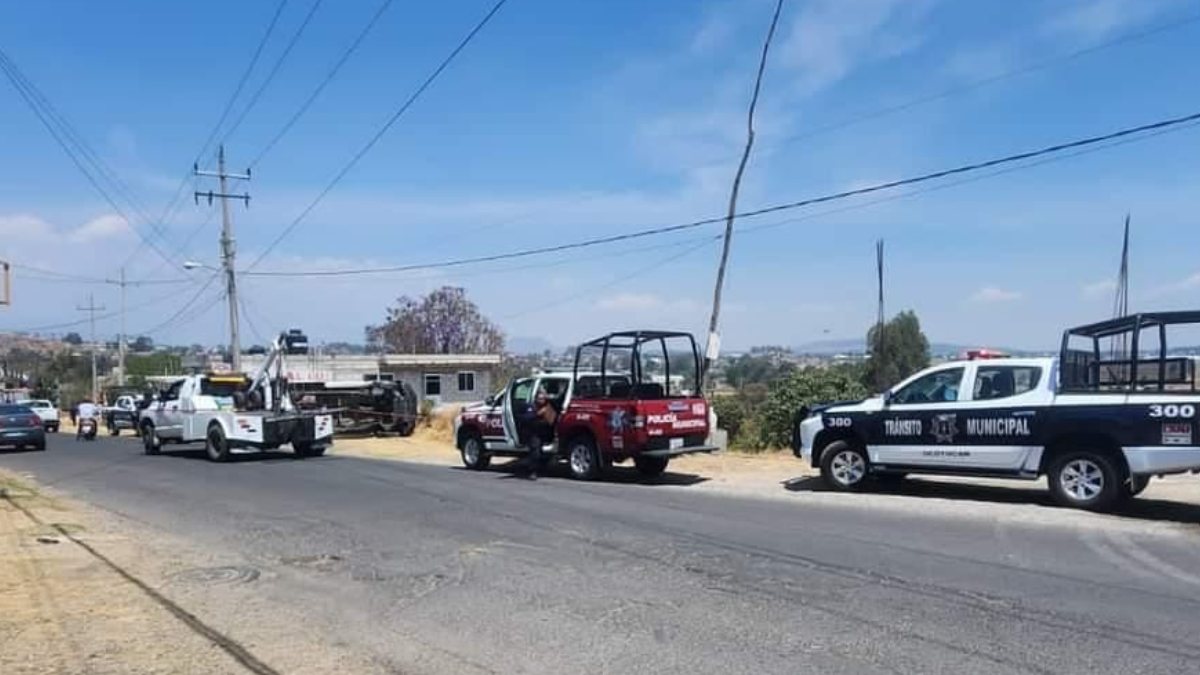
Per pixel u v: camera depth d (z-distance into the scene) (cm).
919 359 2706
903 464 1370
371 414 3366
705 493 1471
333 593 819
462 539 1068
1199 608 715
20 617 740
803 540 1015
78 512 1375
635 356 1714
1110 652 609
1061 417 1220
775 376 2480
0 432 2883
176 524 1248
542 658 620
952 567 866
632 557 938
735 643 641
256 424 2319
